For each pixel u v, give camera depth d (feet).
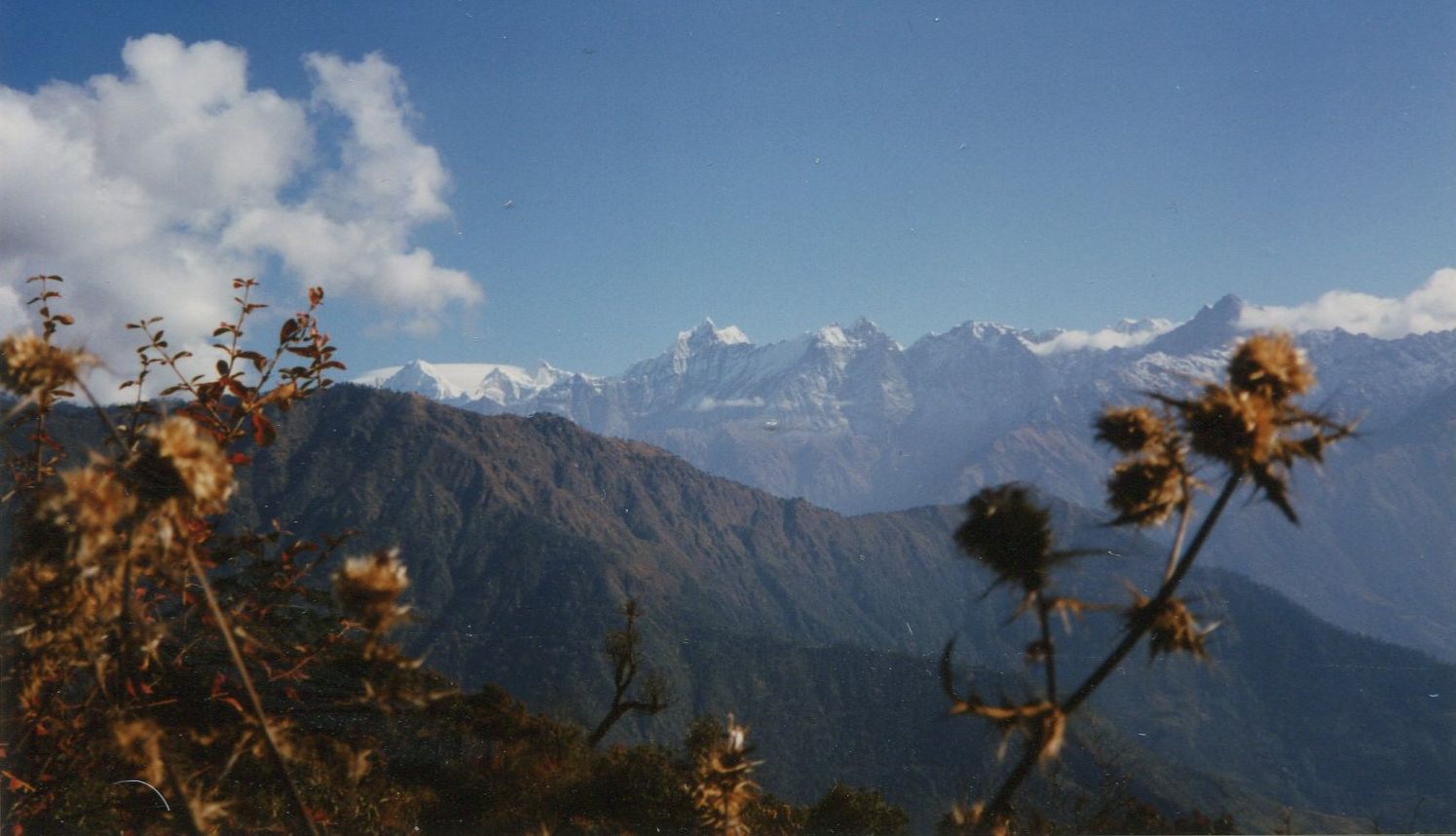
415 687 2.60
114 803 5.49
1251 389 2.57
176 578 2.81
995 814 2.46
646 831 4.66
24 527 3.53
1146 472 2.60
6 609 3.71
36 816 5.83
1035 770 2.49
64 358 2.72
